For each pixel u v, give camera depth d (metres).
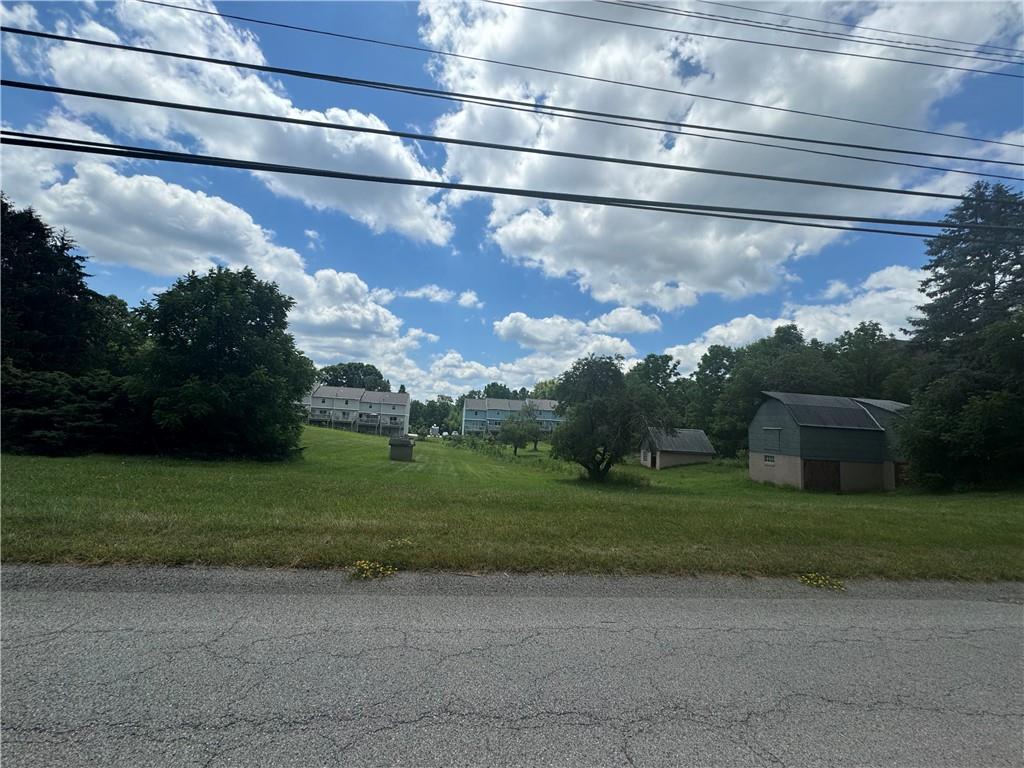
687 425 68.12
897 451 27.31
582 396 31.52
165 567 4.66
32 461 14.77
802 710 2.91
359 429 98.19
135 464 16.86
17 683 2.79
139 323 23.81
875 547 6.80
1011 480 23.17
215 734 2.44
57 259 25.72
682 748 2.51
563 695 2.93
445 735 2.51
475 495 10.59
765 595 4.93
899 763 2.48
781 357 52.69
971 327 34.75
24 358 24.05
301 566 4.88
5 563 4.50
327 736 2.46
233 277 25.94
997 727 2.82
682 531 7.25
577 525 7.36
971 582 5.70
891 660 3.63
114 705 2.62
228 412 23.67
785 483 32.12
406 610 4.07
